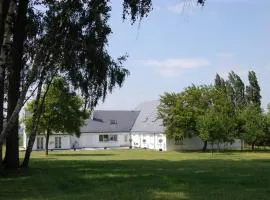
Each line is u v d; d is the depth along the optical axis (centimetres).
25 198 1515
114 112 9906
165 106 7444
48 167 2788
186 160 4222
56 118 5812
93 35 2439
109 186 1781
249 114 7506
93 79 2852
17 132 2619
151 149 8381
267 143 7875
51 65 2164
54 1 2127
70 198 1470
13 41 2438
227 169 2633
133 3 1928
